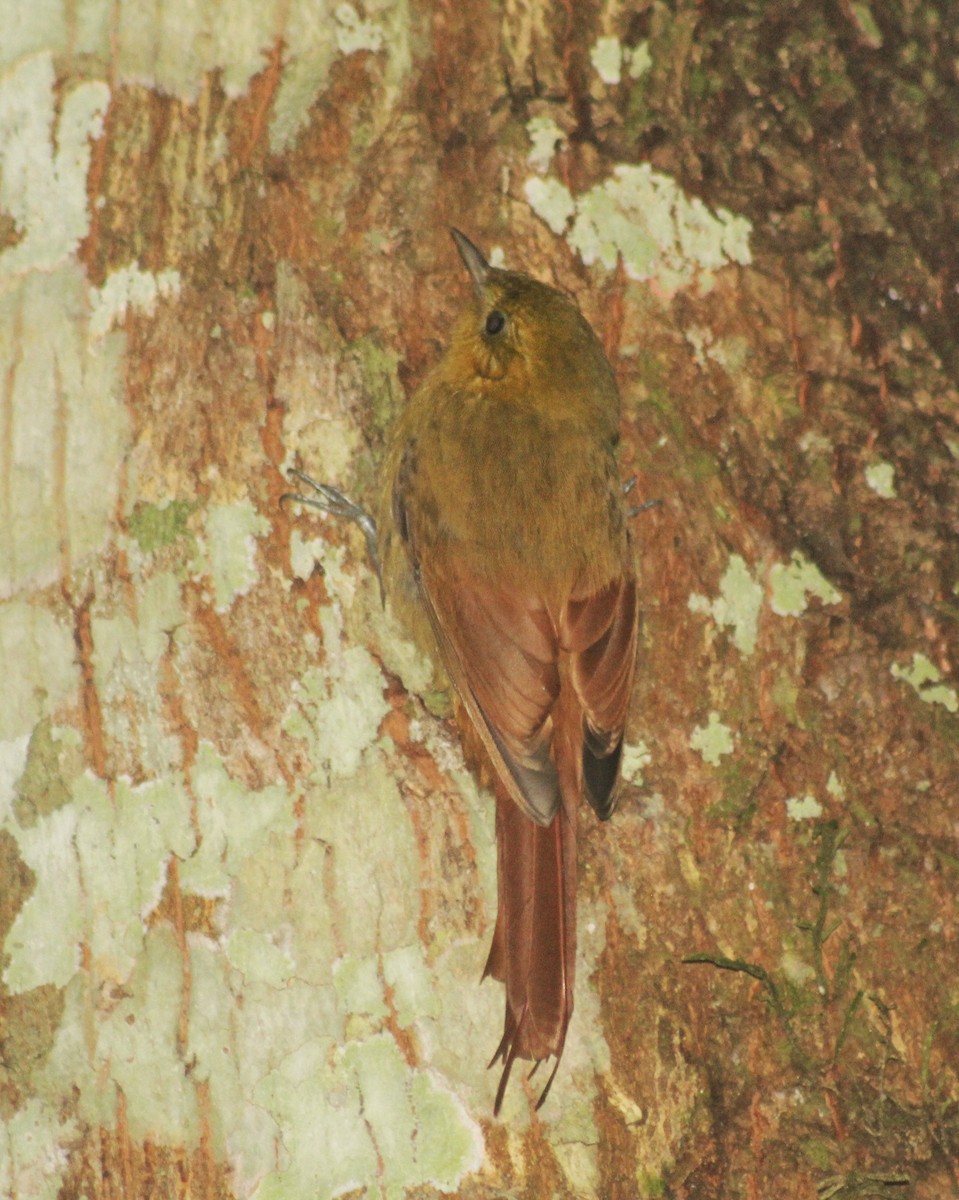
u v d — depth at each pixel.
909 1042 7.54
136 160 8.23
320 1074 7.25
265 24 8.38
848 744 7.92
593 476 8.63
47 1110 7.44
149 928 7.48
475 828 7.76
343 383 8.33
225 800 7.58
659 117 8.68
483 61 8.62
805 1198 7.25
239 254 8.23
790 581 8.15
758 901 7.66
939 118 8.90
